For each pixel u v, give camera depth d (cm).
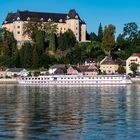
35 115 9675
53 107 11488
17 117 9319
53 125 8125
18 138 6900
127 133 7225
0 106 11819
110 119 8881
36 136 7044
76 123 8356
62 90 19738
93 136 7012
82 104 12338
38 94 17088
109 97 15038
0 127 7906
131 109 10794
